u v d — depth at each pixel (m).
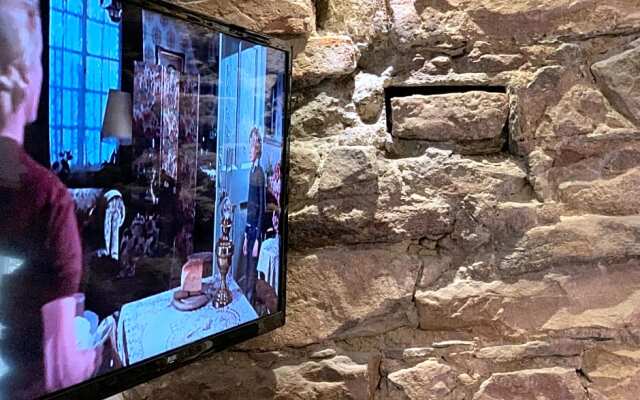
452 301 1.41
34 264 0.87
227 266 1.21
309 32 1.38
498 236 1.43
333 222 1.39
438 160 1.42
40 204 0.87
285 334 1.41
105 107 0.95
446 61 1.43
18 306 0.86
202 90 1.11
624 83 1.42
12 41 0.82
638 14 1.40
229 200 1.20
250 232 1.25
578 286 1.42
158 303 1.07
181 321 1.11
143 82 1.00
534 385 1.42
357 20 1.42
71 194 0.91
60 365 0.92
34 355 0.88
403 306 1.42
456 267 1.43
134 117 0.99
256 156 1.25
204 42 1.11
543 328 1.42
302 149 1.41
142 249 1.03
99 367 0.97
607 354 1.43
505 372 1.43
